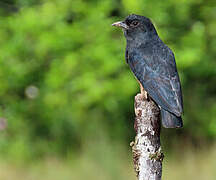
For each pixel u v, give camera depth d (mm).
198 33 16281
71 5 16188
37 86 17031
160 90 9031
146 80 9320
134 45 9961
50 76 15727
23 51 16531
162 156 7797
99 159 13883
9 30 17156
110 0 16359
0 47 16562
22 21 15891
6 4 18188
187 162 14289
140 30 9922
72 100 16047
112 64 15258
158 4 16000
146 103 7812
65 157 15266
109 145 14531
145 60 9570
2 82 16641
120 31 16234
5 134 16469
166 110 8617
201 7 17250
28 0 17625
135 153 7812
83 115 16203
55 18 16031
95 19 15984
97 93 15203
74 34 15805
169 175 13570
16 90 17203
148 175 7746
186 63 15391
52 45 15648
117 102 16219
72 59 15375
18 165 14852
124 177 13188
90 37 16016
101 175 13266
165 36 15844
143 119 7805
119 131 16422
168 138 17078
